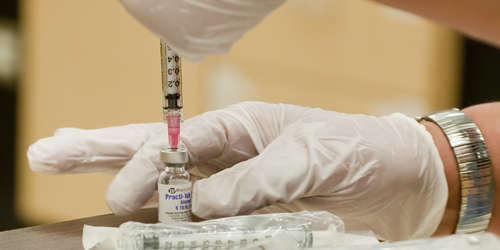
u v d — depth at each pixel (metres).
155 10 0.73
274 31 2.38
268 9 0.80
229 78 2.46
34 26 2.78
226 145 1.06
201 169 1.13
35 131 2.97
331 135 0.95
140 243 0.78
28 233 0.96
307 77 2.40
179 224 0.81
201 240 0.79
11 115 3.25
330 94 2.40
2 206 3.26
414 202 0.97
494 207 0.97
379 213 0.97
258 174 0.89
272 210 1.00
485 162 0.93
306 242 0.80
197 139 1.01
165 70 1.03
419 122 1.04
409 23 2.26
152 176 0.96
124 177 0.95
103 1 2.54
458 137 0.95
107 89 2.66
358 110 2.39
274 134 1.08
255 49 2.43
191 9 0.74
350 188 0.93
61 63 2.76
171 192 0.89
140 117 2.61
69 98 2.80
